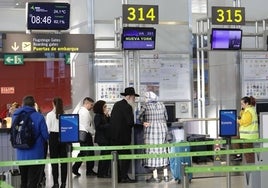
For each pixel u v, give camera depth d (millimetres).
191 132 13422
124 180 9602
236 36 12133
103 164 10500
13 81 17078
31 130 7082
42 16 10789
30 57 17125
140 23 11156
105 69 12531
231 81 13195
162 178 9945
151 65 12789
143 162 9617
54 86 17203
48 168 12430
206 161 12008
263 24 12797
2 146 9555
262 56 13172
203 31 13008
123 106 9523
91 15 12547
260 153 7180
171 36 12969
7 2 16047
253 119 10172
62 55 17203
